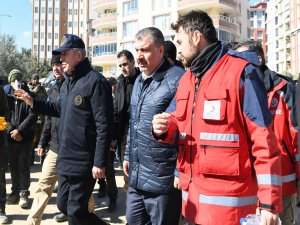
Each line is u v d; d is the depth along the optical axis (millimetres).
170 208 3199
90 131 3686
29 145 5887
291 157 3158
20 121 5906
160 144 3154
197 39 2439
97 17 56000
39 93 8180
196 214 2346
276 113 3164
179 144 2545
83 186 3699
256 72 2260
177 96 2594
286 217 3264
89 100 3652
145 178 3217
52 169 4770
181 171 2533
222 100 2254
